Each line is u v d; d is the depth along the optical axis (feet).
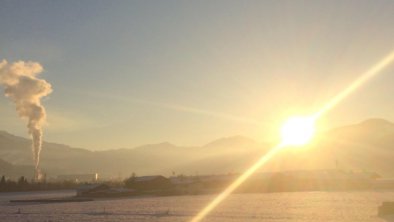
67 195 563.89
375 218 201.26
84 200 428.15
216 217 222.48
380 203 283.59
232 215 229.86
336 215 216.95
